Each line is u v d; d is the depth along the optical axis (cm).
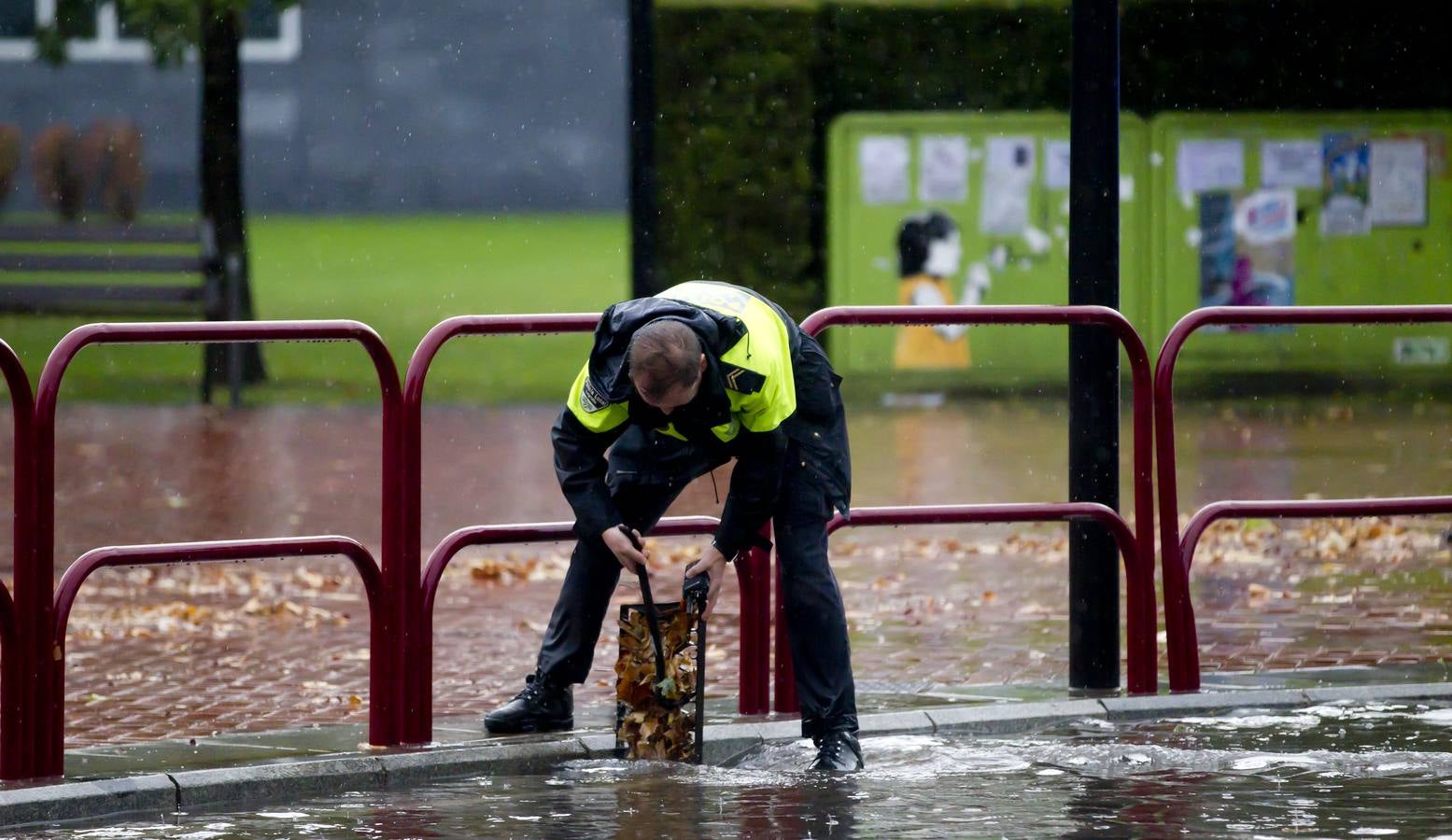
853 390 7181
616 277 14038
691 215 7181
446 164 19200
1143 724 2408
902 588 3594
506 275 14200
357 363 8900
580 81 19288
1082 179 2605
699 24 7106
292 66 18912
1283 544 4028
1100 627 2589
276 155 18888
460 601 3512
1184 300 7250
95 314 7919
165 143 16650
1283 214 7206
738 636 3139
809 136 7188
